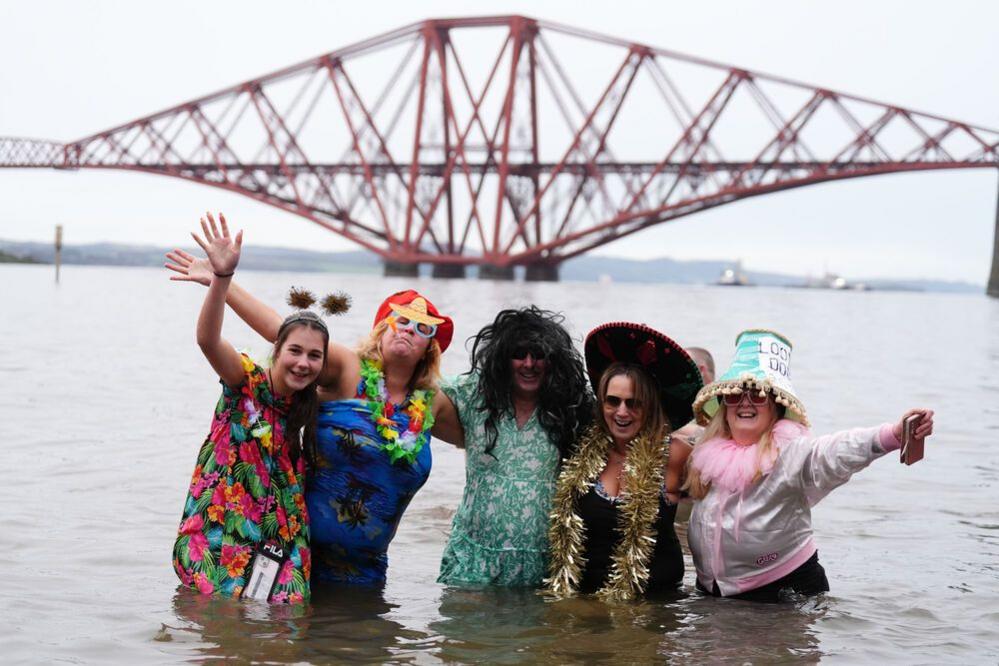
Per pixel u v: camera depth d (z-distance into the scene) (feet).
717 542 16.22
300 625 14.28
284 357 15.46
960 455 29.09
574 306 133.80
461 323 83.35
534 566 16.70
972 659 13.57
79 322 81.46
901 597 16.21
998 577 17.40
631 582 16.06
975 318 144.97
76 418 31.58
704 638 14.16
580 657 13.33
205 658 12.85
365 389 16.14
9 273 270.87
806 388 46.09
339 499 16.12
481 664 12.99
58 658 12.66
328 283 225.97
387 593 16.10
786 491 15.80
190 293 157.07
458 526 17.15
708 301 178.91
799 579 16.21
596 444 16.52
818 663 13.29
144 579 16.05
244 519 15.55
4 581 15.61
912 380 51.06
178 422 31.35
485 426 16.60
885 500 23.17
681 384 16.57
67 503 20.68
